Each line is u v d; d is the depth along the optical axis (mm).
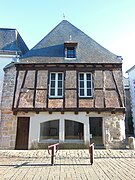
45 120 10469
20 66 11281
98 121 12641
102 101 10602
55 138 11305
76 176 5031
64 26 14102
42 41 13023
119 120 10555
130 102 15656
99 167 6047
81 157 7781
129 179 4766
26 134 10438
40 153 8836
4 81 11117
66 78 11008
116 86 10953
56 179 4773
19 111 10438
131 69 15359
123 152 9000
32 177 4965
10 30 14633
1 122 10469
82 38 13250
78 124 11969
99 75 11148
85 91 10977
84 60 11508
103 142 10484
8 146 10141
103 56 11891
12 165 6398
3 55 12406
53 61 11438
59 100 10594
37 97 10648
